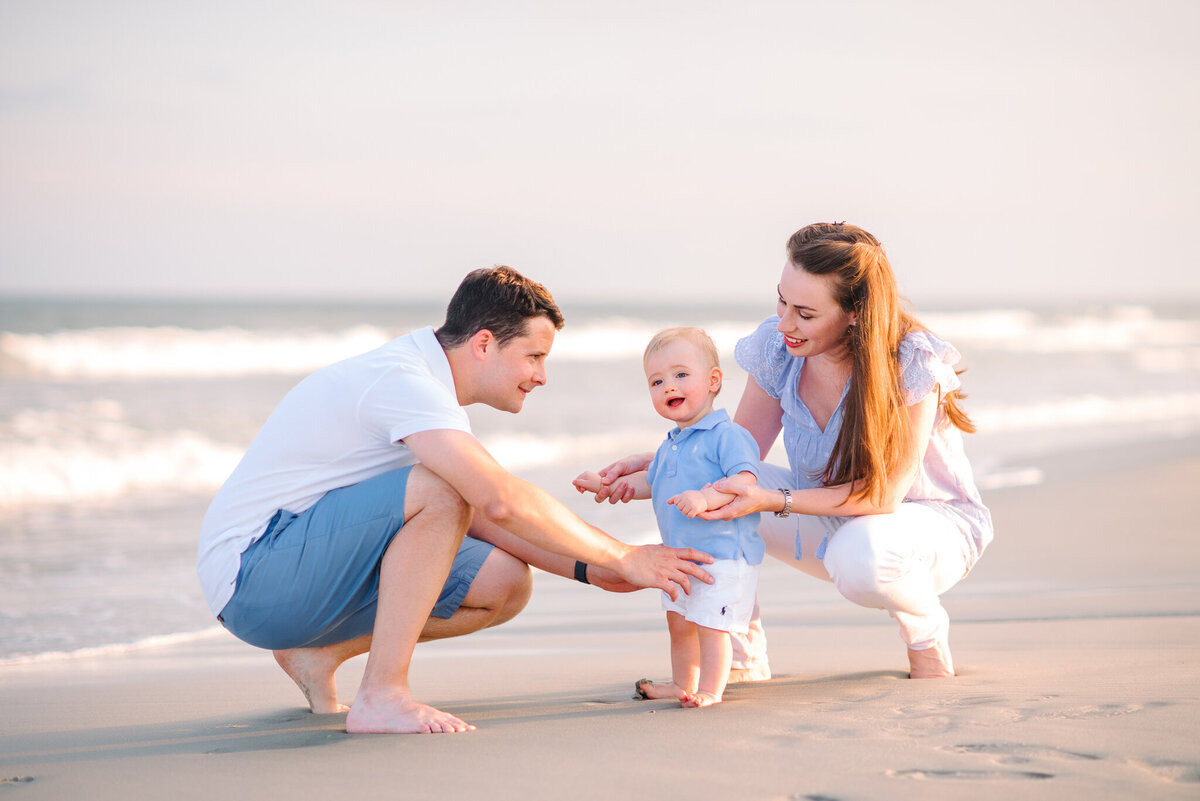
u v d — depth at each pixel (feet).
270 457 8.67
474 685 10.62
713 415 9.64
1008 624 13.03
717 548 9.08
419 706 8.15
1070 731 7.06
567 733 7.74
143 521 23.29
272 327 107.86
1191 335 148.36
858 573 9.04
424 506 8.20
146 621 14.83
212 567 8.71
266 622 8.66
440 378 8.77
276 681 11.33
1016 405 53.83
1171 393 62.75
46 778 7.07
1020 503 25.08
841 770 6.45
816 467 9.96
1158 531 21.18
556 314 9.03
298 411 8.72
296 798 6.37
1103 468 31.50
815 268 8.92
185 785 6.74
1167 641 11.25
